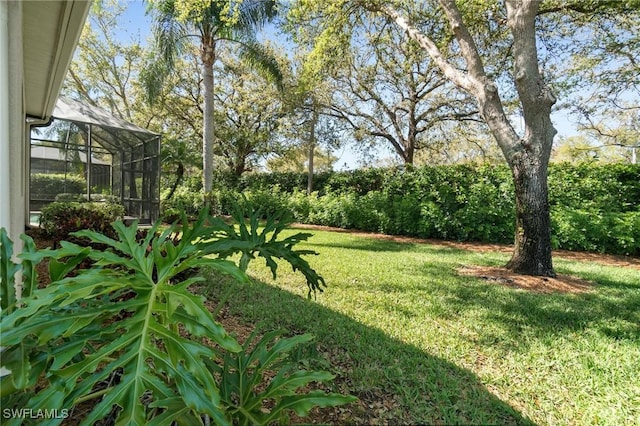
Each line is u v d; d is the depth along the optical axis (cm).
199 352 122
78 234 155
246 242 223
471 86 616
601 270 630
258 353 179
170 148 1390
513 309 400
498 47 964
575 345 309
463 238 970
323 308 384
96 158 1339
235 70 1684
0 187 152
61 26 284
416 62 1220
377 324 345
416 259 692
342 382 240
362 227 1180
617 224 801
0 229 133
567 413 219
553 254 809
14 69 170
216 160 1898
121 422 109
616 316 384
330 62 995
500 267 617
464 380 251
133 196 1121
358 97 1523
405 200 1073
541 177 566
